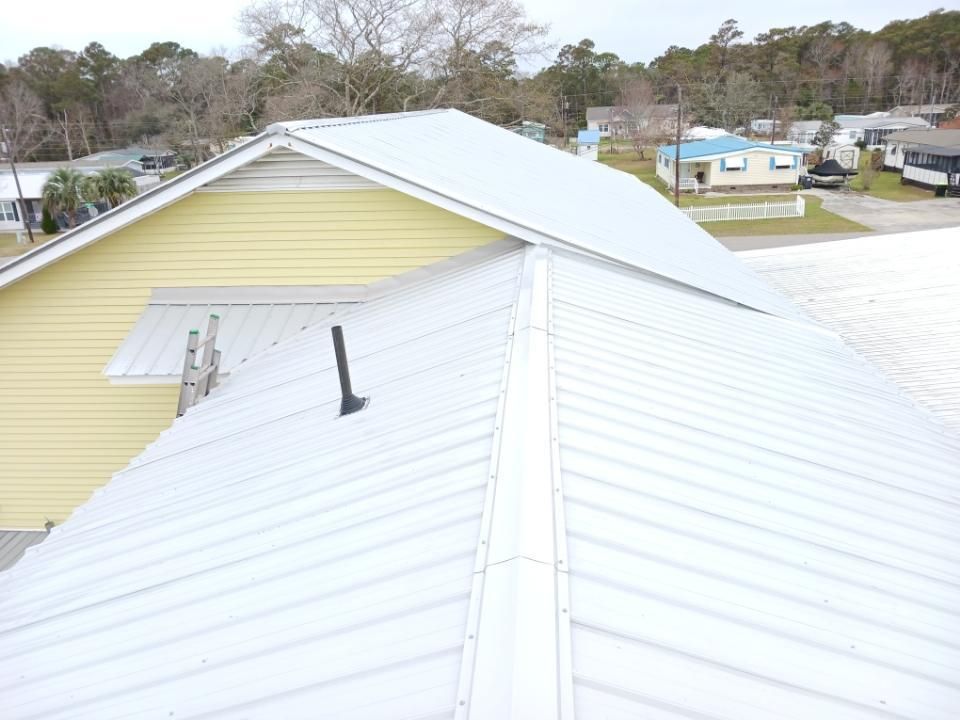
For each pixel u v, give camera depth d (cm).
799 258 1196
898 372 698
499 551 240
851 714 196
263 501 350
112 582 325
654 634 211
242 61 4259
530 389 363
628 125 6106
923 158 3844
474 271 660
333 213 698
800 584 252
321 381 526
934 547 301
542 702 178
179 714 217
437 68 3362
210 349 628
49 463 811
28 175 3834
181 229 713
